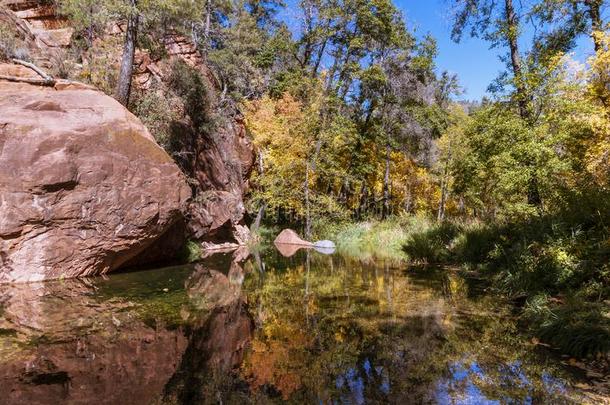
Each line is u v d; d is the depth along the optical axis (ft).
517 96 30.66
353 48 72.49
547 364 12.72
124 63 36.37
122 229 27.71
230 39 75.15
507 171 29.78
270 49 82.33
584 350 13.52
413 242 42.39
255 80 75.41
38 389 10.96
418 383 11.37
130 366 12.71
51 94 28.43
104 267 28.32
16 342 14.61
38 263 24.81
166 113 44.52
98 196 26.37
